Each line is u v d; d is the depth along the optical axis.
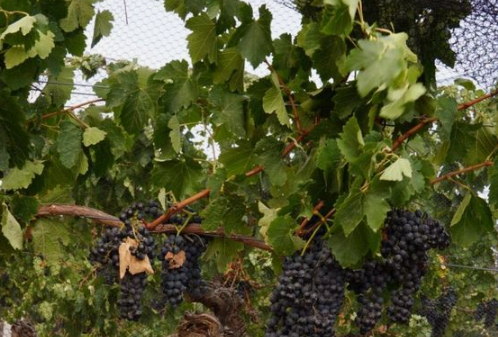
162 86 3.06
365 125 2.76
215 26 2.92
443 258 5.96
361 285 2.77
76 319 5.30
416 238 2.74
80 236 3.77
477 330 6.68
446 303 6.09
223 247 3.01
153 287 4.73
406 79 2.32
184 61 3.01
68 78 3.21
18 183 2.95
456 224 2.91
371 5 2.94
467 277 5.96
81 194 4.86
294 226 2.72
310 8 3.04
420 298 5.86
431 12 2.98
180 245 2.94
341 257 2.65
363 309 2.78
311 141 2.93
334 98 2.75
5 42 2.71
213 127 3.23
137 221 2.91
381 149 2.55
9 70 2.82
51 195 3.13
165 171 3.00
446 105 2.76
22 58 2.73
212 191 2.90
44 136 3.20
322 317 2.72
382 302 2.80
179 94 3.01
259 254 5.23
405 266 2.78
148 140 4.55
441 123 2.76
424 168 2.69
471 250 5.86
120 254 2.86
